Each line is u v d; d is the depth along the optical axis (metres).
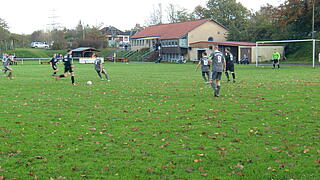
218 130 8.20
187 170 5.73
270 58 54.22
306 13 52.31
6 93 15.48
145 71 32.88
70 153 6.59
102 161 6.16
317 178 5.34
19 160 6.24
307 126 8.42
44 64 53.47
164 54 71.06
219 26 69.31
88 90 16.55
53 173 5.65
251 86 17.36
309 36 55.38
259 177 5.42
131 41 87.44
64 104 12.26
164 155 6.45
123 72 31.28
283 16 55.25
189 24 70.56
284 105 11.36
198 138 7.55
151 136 7.74
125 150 6.76
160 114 10.19
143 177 5.46
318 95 13.56
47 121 9.35
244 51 52.44
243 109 10.77
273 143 7.10
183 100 12.90
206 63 19.55
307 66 38.44
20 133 8.07
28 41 104.75
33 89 17.09
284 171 5.63
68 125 8.85
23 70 35.59
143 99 13.30
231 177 5.44
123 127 8.59
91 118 9.71
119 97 13.95
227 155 6.41
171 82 20.36
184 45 66.25
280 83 18.61
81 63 62.28
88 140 7.47
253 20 73.75
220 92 15.13
